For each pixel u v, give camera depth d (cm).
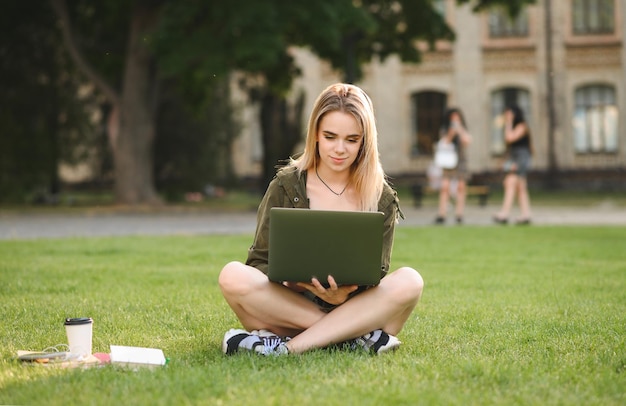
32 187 2222
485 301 539
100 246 951
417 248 953
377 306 355
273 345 353
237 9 1717
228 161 2664
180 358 347
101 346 382
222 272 364
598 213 1867
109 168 2531
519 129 1422
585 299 549
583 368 329
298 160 380
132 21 2005
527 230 1248
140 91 2006
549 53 3178
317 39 1886
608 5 3145
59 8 1988
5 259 789
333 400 269
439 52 3253
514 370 319
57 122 2280
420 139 3303
